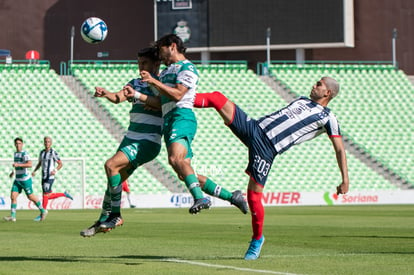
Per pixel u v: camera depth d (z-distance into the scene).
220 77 76.44
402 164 73.81
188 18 81.19
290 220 39.06
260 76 77.50
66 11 89.44
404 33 86.12
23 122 68.88
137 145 17.83
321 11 79.69
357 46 85.69
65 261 17.72
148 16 88.94
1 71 71.94
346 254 19.42
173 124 17.12
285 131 17.38
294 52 84.81
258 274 14.69
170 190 67.25
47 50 89.44
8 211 55.34
